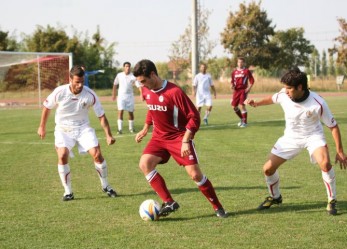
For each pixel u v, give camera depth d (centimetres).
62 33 8094
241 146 1962
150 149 989
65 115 1162
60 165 1126
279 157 1002
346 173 1389
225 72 9250
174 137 970
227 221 946
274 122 2925
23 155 1820
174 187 1248
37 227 917
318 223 920
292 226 905
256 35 8919
